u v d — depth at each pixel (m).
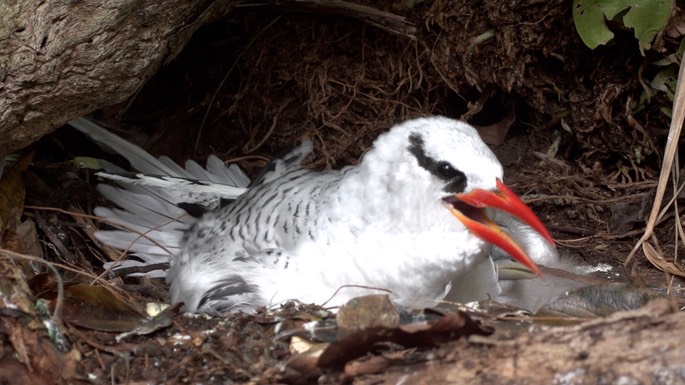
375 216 1.16
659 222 1.41
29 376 1.05
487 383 0.97
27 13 1.16
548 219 1.47
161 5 1.19
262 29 1.56
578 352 0.96
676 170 1.41
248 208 1.27
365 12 1.50
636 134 1.46
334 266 1.17
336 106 1.56
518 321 1.07
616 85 1.45
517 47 1.47
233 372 1.04
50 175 1.41
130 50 1.20
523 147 1.55
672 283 1.31
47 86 1.19
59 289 1.09
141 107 1.60
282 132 1.58
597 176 1.49
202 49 1.59
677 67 1.42
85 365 1.06
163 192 1.40
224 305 1.18
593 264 1.36
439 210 1.14
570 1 1.43
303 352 1.03
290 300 1.14
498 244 1.14
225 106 1.59
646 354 0.95
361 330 0.99
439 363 0.99
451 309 1.16
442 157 1.13
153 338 1.09
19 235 1.27
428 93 1.56
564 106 1.50
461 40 1.50
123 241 1.35
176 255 1.33
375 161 1.17
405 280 1.16
